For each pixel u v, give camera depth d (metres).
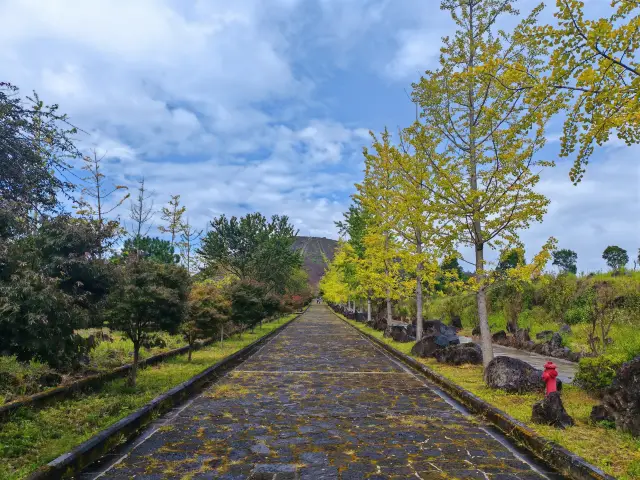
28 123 8.52
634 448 5.08
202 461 5.09
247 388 9.54
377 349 17.55
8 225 7.05
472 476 4.64
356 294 33.00
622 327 15.52
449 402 8.19
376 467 4.89
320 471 4.77
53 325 6.45
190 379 9.52
